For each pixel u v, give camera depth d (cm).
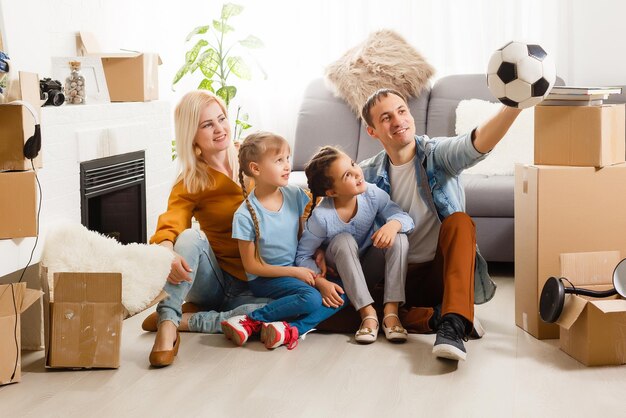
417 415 205
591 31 447
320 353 257
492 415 205
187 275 259
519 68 235
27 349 266
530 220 270
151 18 482
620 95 419
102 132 329
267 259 279
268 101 493
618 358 242
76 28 382
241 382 232
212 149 285
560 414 205
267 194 279
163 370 243
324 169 273
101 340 244
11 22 295
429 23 464
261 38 488
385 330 268
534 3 455
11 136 245
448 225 262
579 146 264
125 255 251
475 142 260
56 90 306
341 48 478
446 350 237
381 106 276
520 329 280
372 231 287
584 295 252
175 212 283
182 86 502
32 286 271
